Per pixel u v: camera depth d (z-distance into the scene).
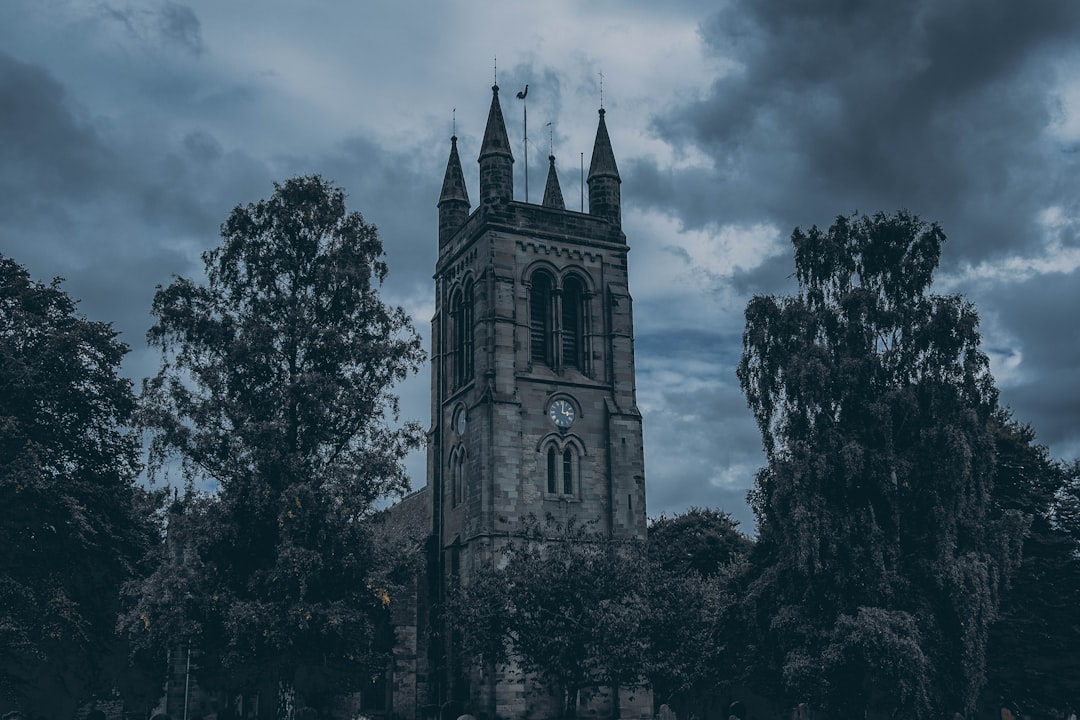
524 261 84.44
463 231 89.31
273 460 55.81
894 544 58.31
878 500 60.06
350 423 61.38
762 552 66.31
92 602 62.91
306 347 61.19
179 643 55.44
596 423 83.69
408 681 79.50
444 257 92.62
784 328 64.81
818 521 57.56
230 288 63.28
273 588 54.66
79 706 70.69
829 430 60.41
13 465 56.47
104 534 63.12
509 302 82.94
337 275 62.88
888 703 61.62
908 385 62.66
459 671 78.06
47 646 60.56
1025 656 68.06
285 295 62.47
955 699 57.72
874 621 53.28
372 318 64.06
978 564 56.25
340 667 59.34
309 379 58.03
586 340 85.56
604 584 65.12
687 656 64.75
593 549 68.69
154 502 64.00
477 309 83.69
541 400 82.12
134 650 57.66
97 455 65.81
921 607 57.03
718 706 87.75
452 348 88.94
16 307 64.38
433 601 82.31
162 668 69.88
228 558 56.62
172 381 60.16
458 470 84.62
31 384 60.28
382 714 78.31
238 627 52.44
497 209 84.38
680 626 64.75
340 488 55.97
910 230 66.56
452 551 82.25
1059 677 67.75
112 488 64.75
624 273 87.88
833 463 59.72
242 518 56.44
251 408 58.44
